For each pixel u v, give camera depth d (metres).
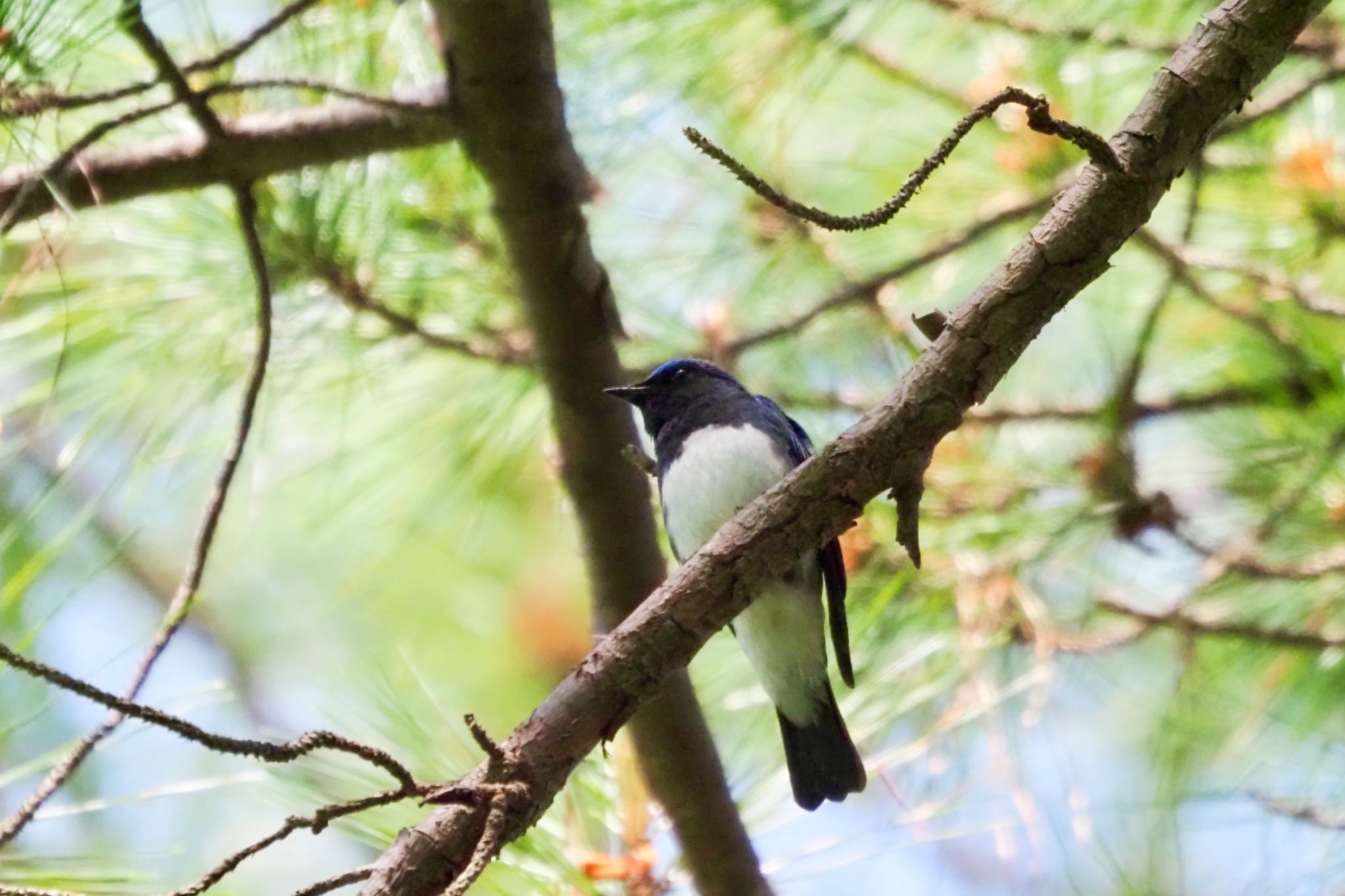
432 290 6.75
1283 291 7.10
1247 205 7.40
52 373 6.61
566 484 6.46
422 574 9.91
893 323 7.56
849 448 4.37
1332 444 6.66
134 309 6.45
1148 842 6.67
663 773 5.67
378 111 6.04
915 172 4.04
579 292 6.32
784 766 6.64
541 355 6.42
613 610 6.46
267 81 5.66
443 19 5.82
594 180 6.56
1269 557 6.77
